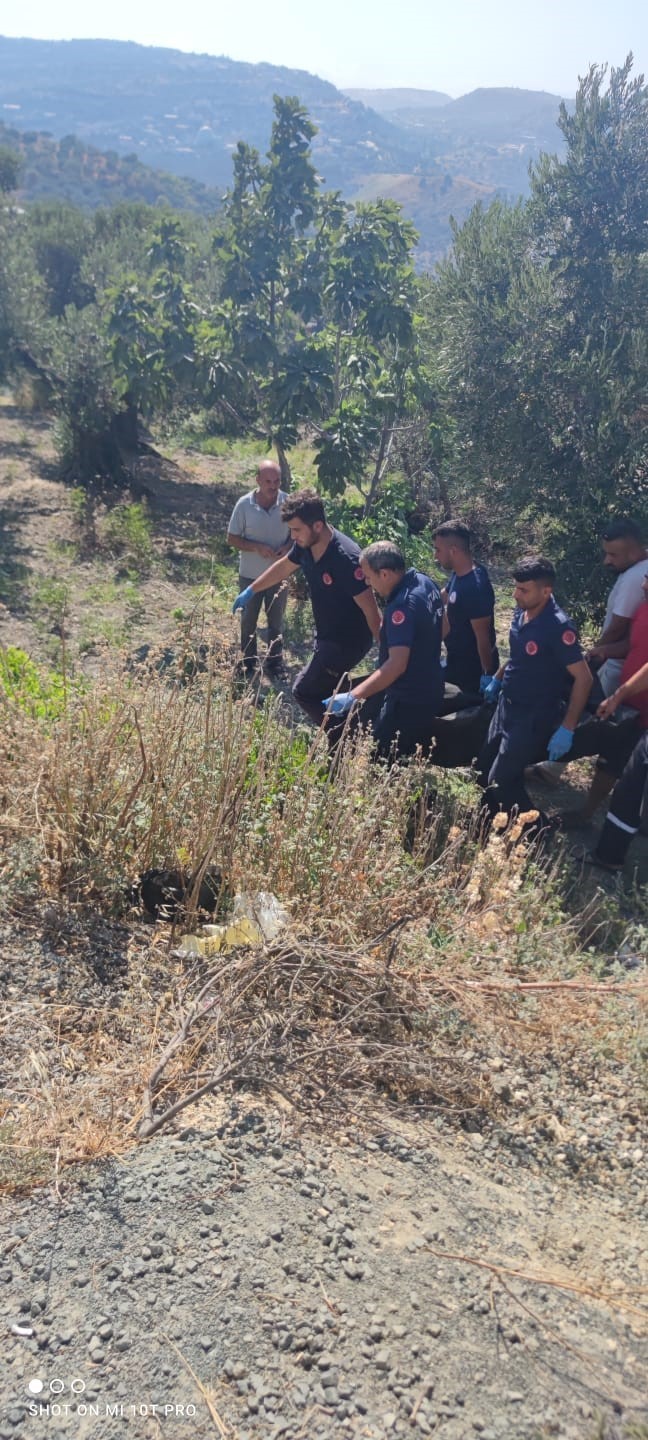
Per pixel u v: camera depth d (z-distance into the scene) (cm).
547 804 596
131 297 1330
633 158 831
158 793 371
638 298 816
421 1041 297
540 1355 193
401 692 501
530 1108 285
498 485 884
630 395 786
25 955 312
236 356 1242
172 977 312
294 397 1210
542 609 483
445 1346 192
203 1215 218
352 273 1161
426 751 526
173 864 368
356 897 350
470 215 891
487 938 349
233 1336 189
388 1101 278
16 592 1035
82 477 1574
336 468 1162
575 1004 321
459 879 391
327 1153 247
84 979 306
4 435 1895
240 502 752
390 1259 212
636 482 823
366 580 543
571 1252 227
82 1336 188
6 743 390
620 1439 175
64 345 1627
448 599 576
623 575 553
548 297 815
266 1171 234
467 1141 268
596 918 434
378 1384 182
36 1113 247
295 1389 180
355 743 449
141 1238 210
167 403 1451
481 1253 220
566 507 820
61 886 346
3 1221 213
